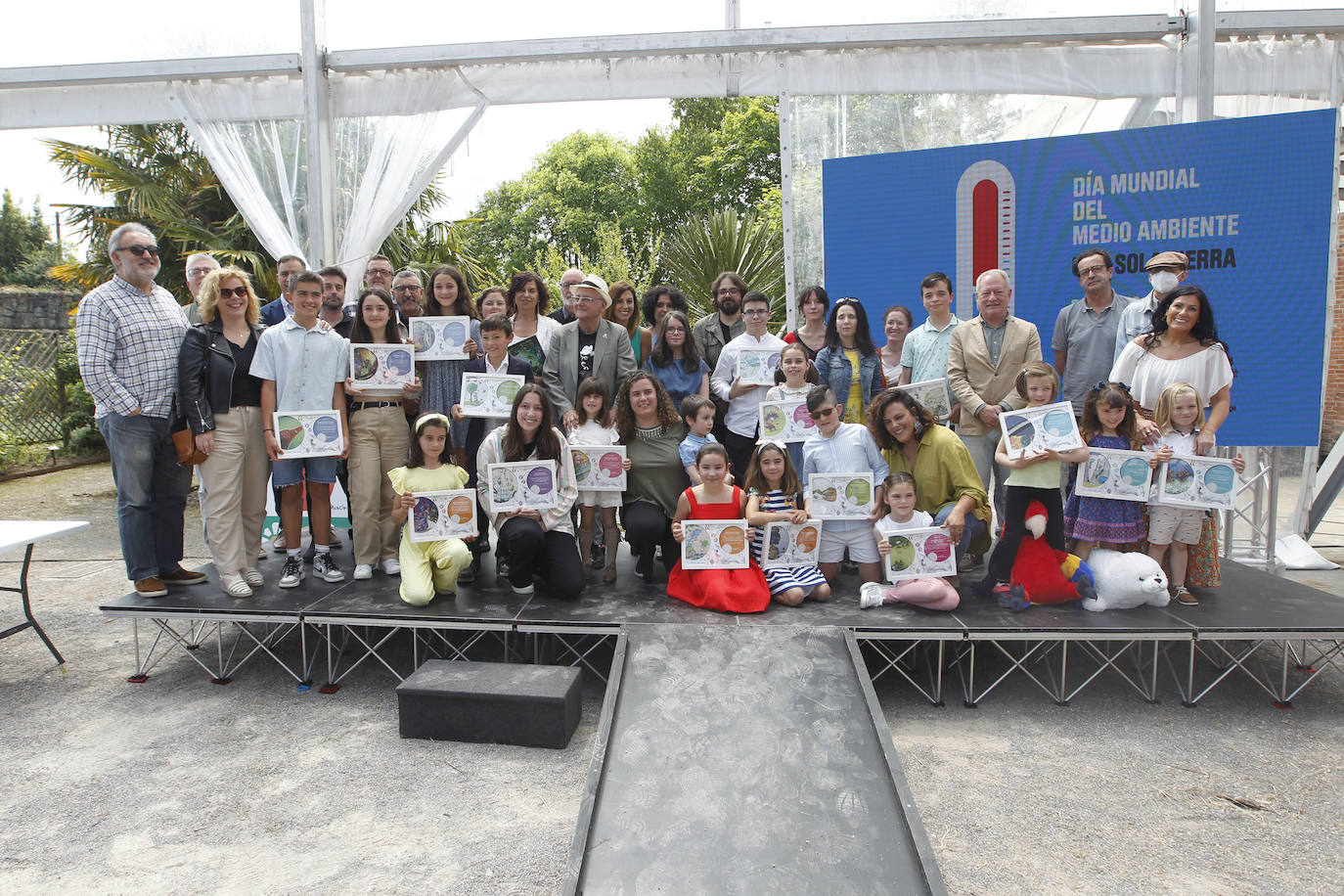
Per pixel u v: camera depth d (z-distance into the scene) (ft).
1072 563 12.91
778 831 8.43
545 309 17.49
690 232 36.04
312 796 10.03
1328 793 9.91
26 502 30.01
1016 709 12.39
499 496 13.67
